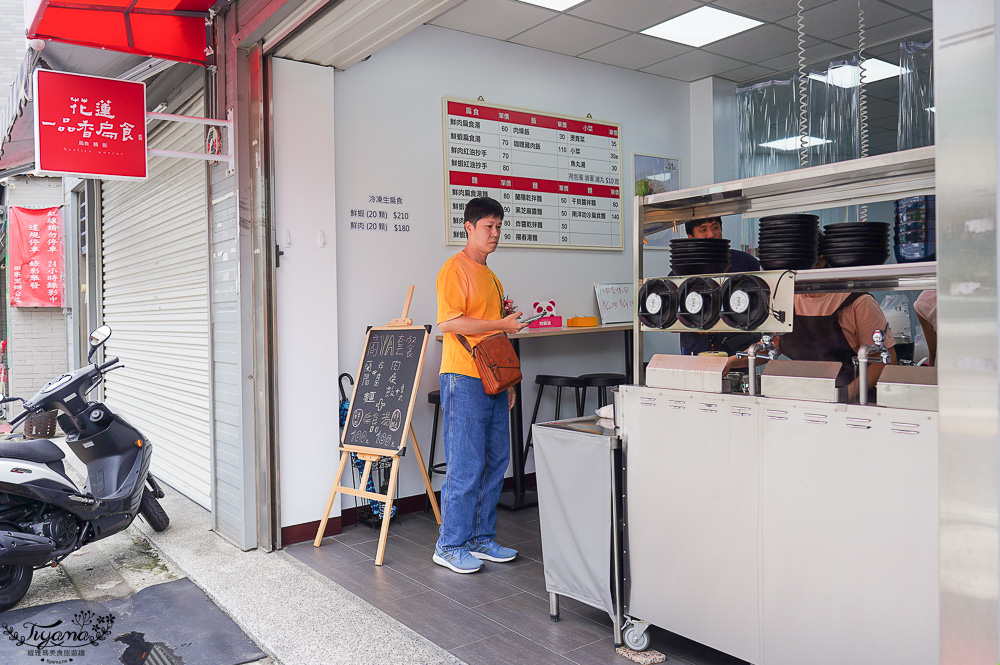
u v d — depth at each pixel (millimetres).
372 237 4340
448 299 3455
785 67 5430
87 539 3525
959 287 1501
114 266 6410
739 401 2250
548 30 4664
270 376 3809
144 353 5715
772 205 2598
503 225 4836
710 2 4234
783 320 2180
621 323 5355
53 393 3559
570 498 2752
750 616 2242
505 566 3529
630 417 2572
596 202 5277
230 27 3828
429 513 4504
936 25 1510
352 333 4277
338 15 3287
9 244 8414
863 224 2201
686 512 2402
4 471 3133
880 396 1951
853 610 2006
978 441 1486
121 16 3566
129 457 3809
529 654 2584
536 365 5023
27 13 3283
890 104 5605
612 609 2619
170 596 3271
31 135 4406
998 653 1475
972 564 1506
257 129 3750
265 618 2932
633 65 5367
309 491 3963
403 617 2928
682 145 5789
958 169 1491
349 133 4242
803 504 2100
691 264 2479
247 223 3799
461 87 4680
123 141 3320
